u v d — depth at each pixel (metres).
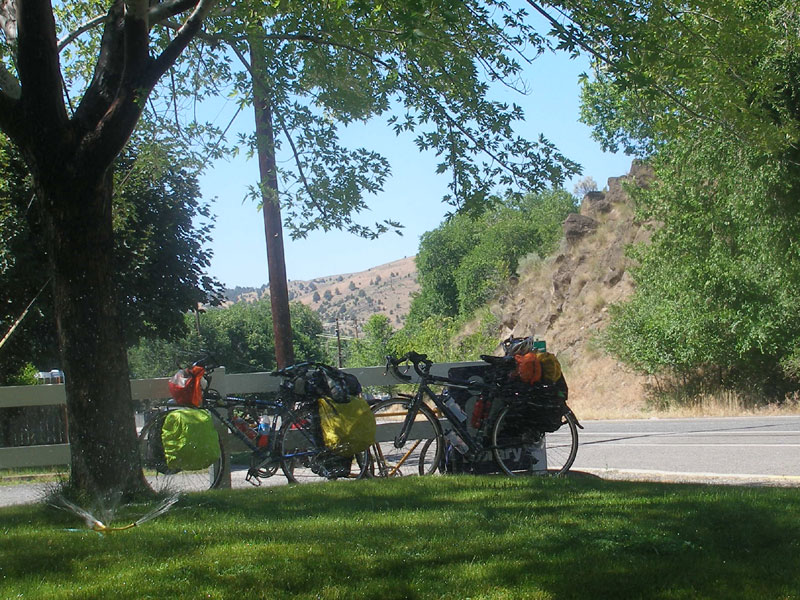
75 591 4.34
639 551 4.85
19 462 8.38
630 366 26.78
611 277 33.75
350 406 8.31
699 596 4.03
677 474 9.27
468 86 9.20
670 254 22.27
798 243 17.45
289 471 8.48
